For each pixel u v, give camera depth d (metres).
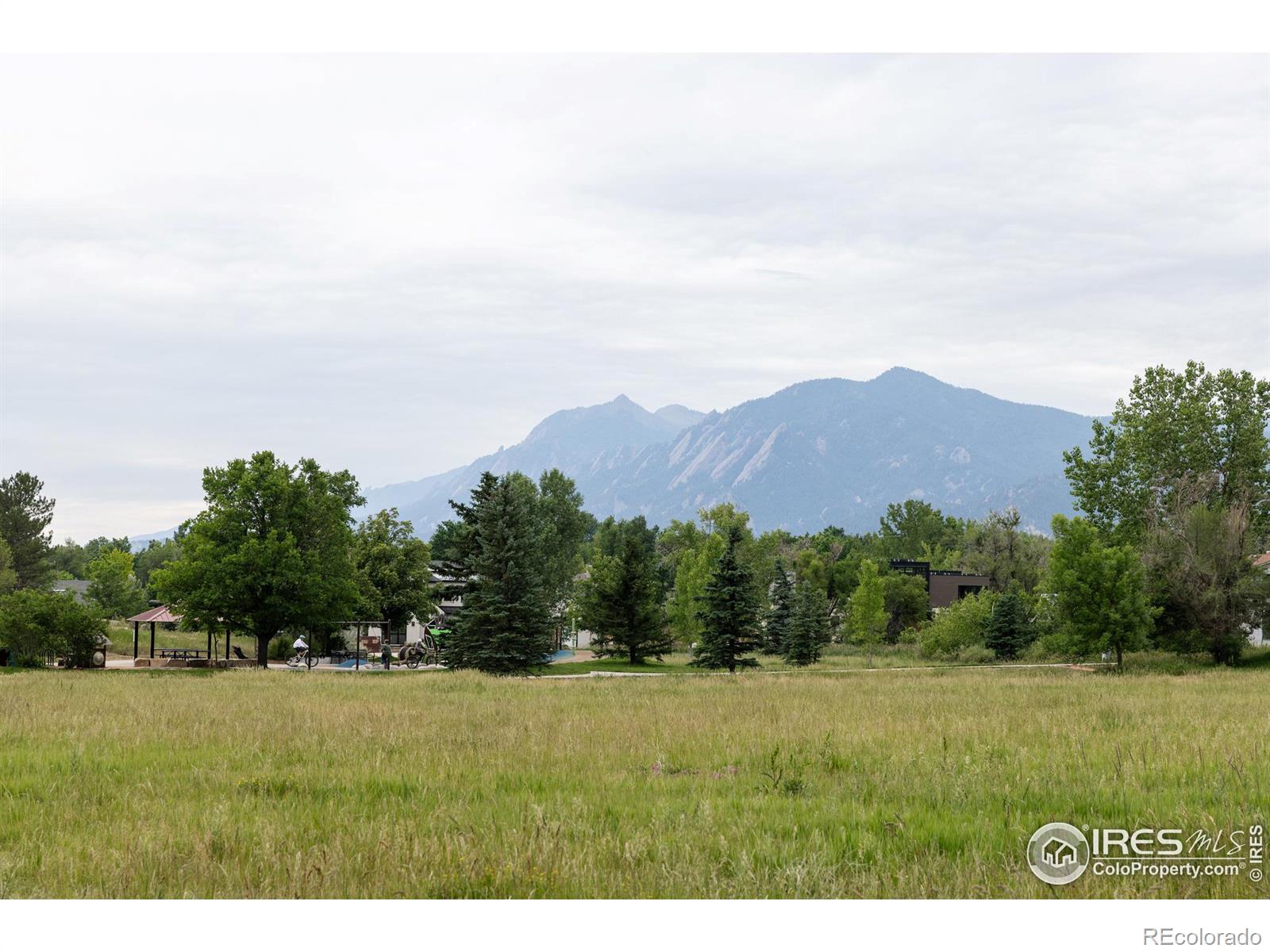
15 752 14.94
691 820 10.02
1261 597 52.34
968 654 69.75
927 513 154.25
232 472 54.44
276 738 16.39
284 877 8.12
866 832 9.49
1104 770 12.48
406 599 73.00
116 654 67.50
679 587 83.38
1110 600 50.66
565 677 44.88
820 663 69.75
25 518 90.31
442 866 8.41
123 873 8.22
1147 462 63.44
